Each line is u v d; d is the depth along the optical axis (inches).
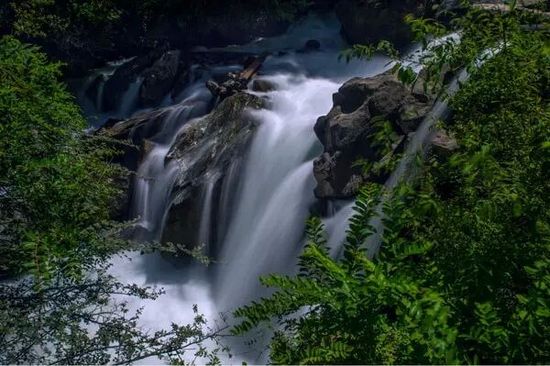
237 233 438.0
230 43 702.5
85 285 193.0
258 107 482.0
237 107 482.0
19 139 210.5
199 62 621.3
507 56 165.3
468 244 120.2
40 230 200.5
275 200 425.1
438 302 87.4
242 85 538.0
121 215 485.1
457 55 181.9
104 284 198.2
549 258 106.3
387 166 177.3
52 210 208.7
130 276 442.6
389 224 116.0
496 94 164.2
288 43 671.1
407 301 89.5
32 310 181.6
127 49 737.6
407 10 522.0
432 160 177.0
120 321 210.7
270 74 565.6
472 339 91.4
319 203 391.2
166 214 451.5
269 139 454.6
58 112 237.0
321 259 99.9
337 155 370.3
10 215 209.9
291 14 685.3
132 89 639.1
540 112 145.9
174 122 534.6
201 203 442.6
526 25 202.7
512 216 117.3
